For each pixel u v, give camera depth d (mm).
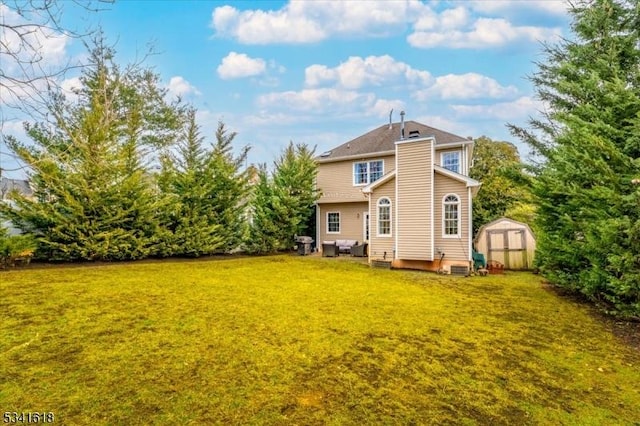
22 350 4727
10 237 11289
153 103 19172
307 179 19266
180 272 11656
